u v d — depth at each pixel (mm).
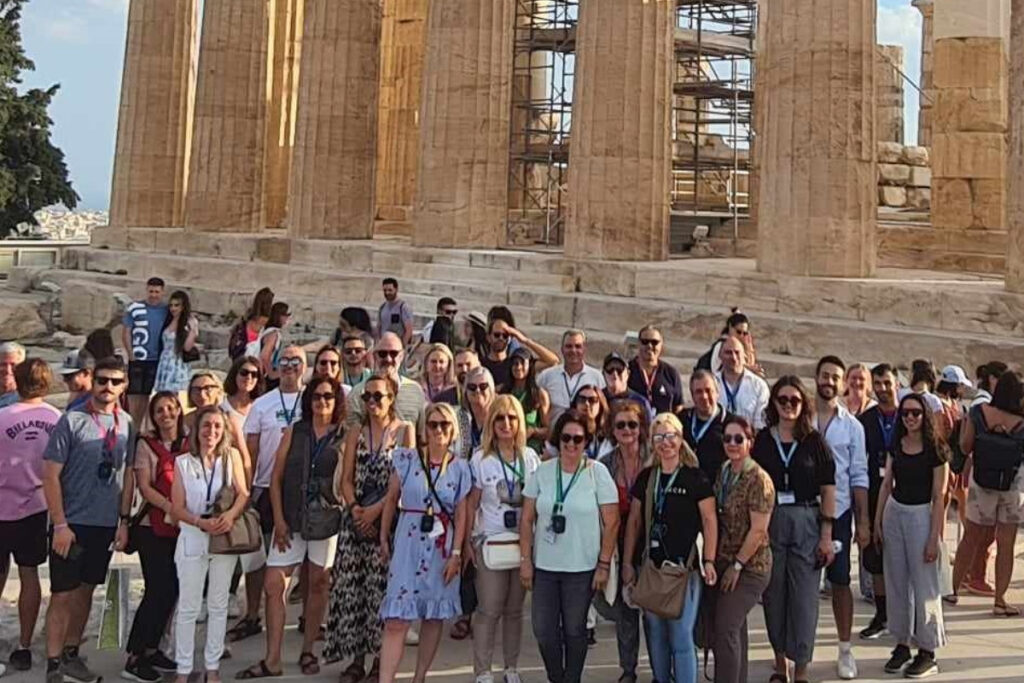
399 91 31141
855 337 14672
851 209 15672
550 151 26656
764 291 16031
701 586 6941
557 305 17891
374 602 7410
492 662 7945
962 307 14320
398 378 8648
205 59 25859
